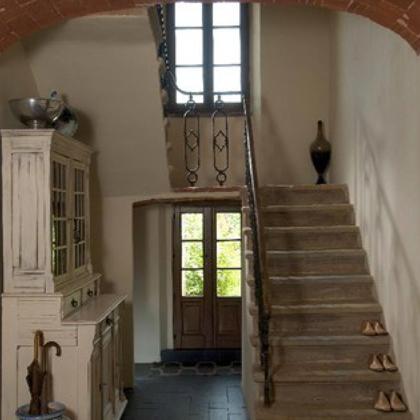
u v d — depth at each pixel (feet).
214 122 21.26
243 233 16.16
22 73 13.29
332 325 13.60
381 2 8.63
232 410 15.72
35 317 11.68
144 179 17.30
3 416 11.69
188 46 21.86
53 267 11.86
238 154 21.29
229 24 21.83
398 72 11.91
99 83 13.83
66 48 12.94
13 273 11.67
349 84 16.69
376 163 13.83
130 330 17.88
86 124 14.98
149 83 13.70
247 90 21.77
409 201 11.33
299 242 15.60
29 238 11.65
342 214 16.31
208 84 21.74
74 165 13.78
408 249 11.46
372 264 14.34
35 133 11.47
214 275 21.84
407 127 11.35
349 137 16.72
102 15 11.59
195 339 21.65
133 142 15.64
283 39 19.92
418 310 10.93
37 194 11.62
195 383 18.42
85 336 11.68
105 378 13.37
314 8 19.88
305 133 20.04
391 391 12.14
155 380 18.80
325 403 12.09
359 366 12.65
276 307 13.55
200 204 21.40
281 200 17.10
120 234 17.97
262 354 11.93
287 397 12.23
